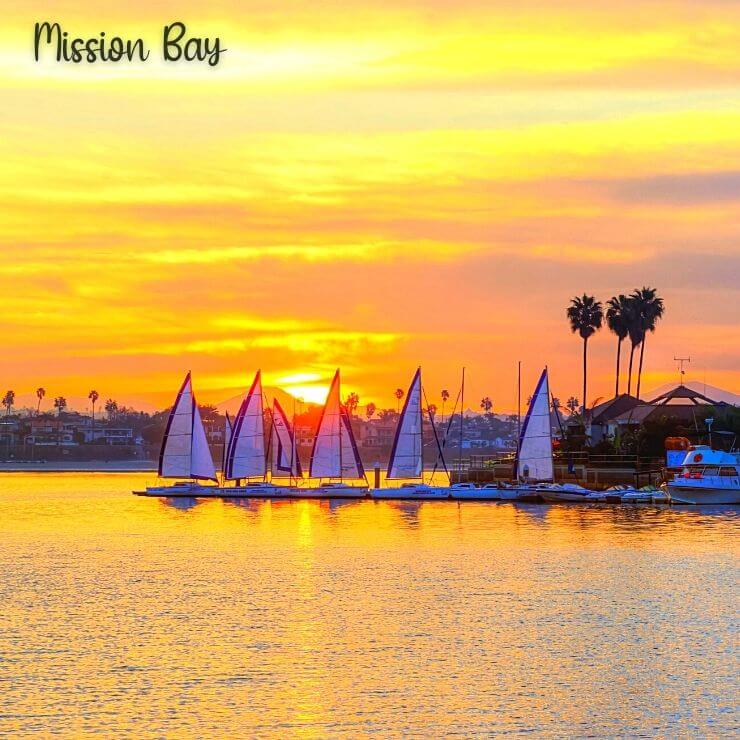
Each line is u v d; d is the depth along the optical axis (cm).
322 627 6900
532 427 16750
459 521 14212
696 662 6003
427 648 6322
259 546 11619
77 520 15312
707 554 10462
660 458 17900
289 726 4925
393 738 4781
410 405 17000
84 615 7338
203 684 5562
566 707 5191
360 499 17825
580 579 8925
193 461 18588
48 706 5197
